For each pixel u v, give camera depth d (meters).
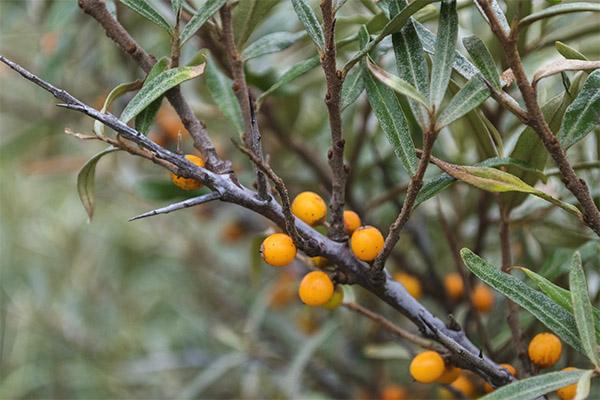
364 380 0.52
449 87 0.32
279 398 0.53
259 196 0.30
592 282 0.39
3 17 0.61
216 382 0.66
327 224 0.31
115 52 0.54
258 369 0.55
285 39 0.34
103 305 0.72
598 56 0.40
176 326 0.74
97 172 0.63
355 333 0.52
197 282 0.71
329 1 0.28
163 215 0.71
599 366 0.27
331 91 0.29
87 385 0.69
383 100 0.30
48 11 0.51
